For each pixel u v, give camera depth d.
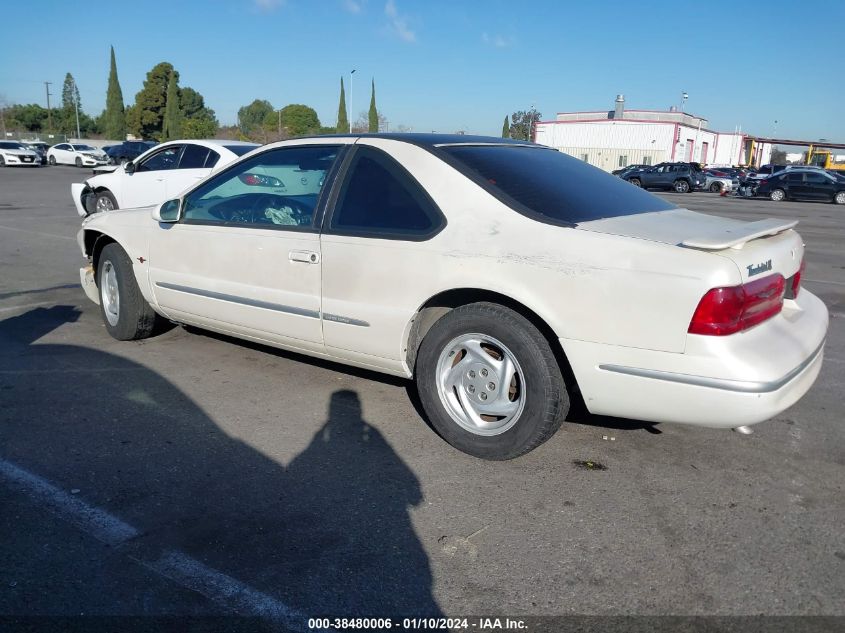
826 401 4.48
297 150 4.18
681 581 2.58
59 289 7.25
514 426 3.38
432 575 2.59
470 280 3.35
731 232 3.16
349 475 3.34
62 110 88.06
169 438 3.68
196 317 4.68
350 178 3.88
